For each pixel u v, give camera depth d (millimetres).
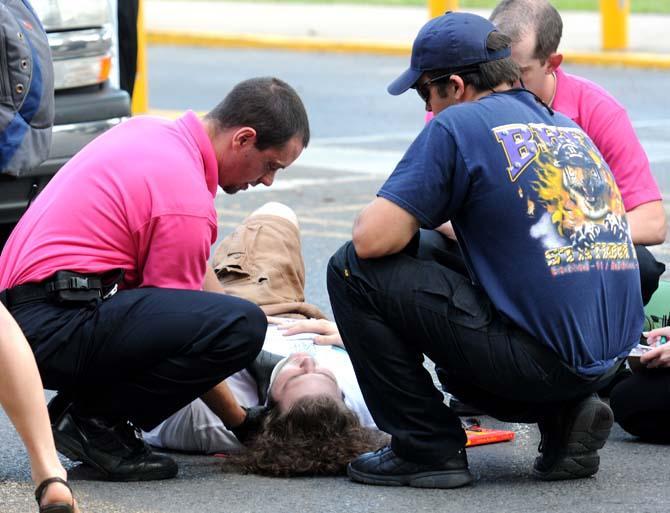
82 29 17797
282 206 15172
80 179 11328
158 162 11242
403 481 11312
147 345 11094
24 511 10672
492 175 10703
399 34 53062
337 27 55781
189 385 11289
